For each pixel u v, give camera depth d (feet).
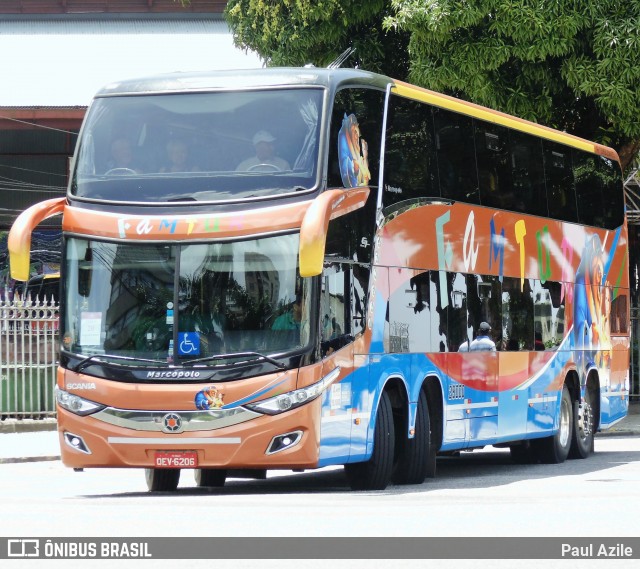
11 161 228.43
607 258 137.80
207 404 85.51
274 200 86.84
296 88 89.15
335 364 87.56
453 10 149.89
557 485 96.78
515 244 115.75
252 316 86.12
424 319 99.50
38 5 232.94
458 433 104.58
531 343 118.52
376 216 92.99
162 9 235.20
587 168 133.39
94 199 89.71
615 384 140.26
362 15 162.40
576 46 154.81
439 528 64.44
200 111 89.86
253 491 95.14
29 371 146.61
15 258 88.38
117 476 112.57
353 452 89.92
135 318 87.61
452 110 105.70
